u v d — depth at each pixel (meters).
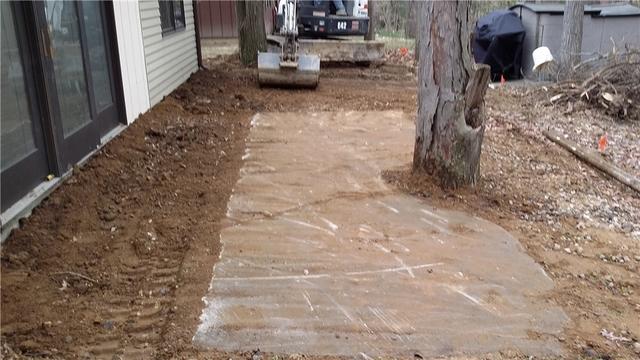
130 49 6.71
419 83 5.02
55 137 4.47
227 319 3.04
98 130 5.55
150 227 4.13
